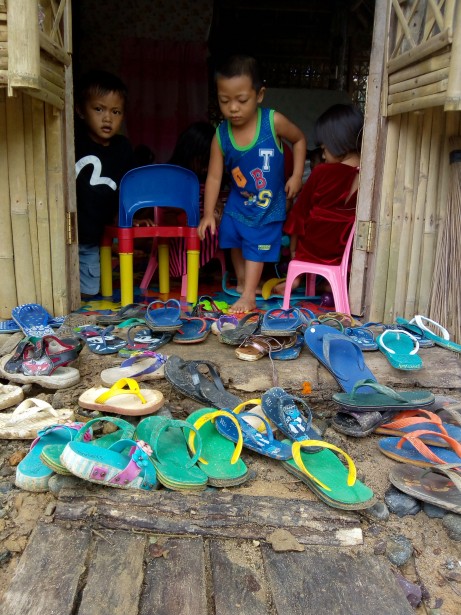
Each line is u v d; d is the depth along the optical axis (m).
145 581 1.32
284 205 3.27
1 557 1.41
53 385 2.14
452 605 1.37
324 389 2.20
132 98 6.41
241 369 2.28
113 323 2.78
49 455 1.58
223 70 2.94
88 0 6.13
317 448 1.77
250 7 6.82
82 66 6.30
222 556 1.41
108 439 1.79
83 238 3.33
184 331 2.60
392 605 1.28
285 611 1.24
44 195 2.76
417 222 2.87
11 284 2.83
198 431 1.73
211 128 4.13
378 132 2.83
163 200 3.03
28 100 2.63
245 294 3.23
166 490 1.62
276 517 1.52
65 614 1.20
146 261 4.50
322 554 1.43
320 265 3.14
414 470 1.75
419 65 2.39
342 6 6.95
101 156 3.37
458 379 2.31
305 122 6.80
